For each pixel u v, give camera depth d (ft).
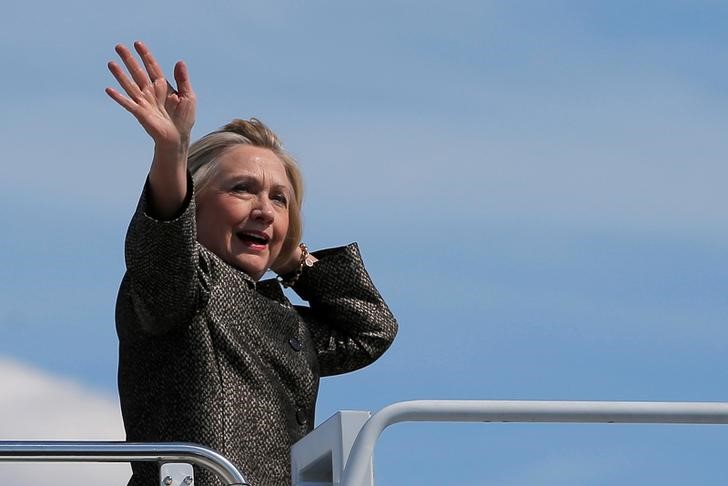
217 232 54.44
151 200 48.73
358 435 39.88
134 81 49.24
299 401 52.29
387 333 60.64
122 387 51.34
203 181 55.06
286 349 52.60
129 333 50.80
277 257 57.67
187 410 49.57
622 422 41.11
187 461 45.03
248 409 50.24
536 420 40.65
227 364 50.49
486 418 40.45
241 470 49.24
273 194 55.88
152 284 48.42
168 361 50.19
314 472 43.80
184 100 49.21
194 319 50.19
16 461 44.37
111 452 44.83
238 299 51.70
